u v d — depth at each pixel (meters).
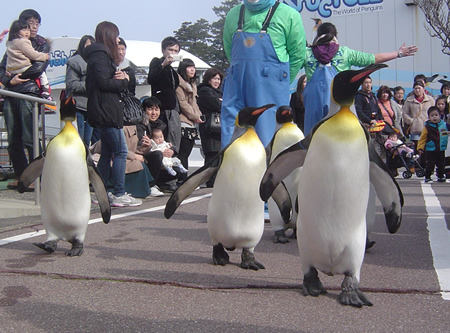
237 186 3.71
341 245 3.08
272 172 3.43
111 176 7.79
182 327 2.84
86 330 2.81
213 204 3.86
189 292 3.39
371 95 10.38
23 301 3.23
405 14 14.21
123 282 3.61
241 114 3.79
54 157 4.09
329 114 3.10
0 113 8.47
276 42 5.42
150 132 8.48
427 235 5.09
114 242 4.91
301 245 3.24
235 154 3.71
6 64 7.71
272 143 4.72
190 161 16.88
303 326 2.84
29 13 7.82
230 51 5.87
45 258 4.28
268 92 5.46
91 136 8.95
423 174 12.03
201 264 4.11
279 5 5.49
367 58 5.40
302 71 14.32
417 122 13.09
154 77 8.48
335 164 2.96
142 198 8.05
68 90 8.29
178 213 6.62
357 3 14.41
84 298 3.28
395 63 14.59
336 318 2.94
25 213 6.50
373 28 14.42
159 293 3.38
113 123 6.95
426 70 14.38
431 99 13.23
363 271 3.86
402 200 3.24
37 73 7.66
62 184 4.11
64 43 15.37
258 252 4.51
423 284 3.51
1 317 2.99
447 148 10.86
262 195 3.47
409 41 14.27
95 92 6.89
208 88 8.59
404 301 3.20
